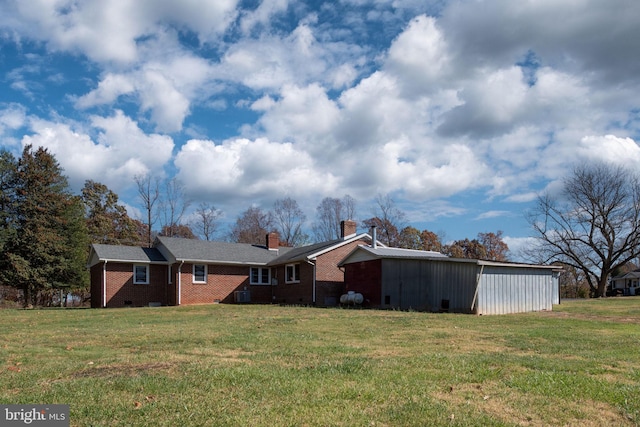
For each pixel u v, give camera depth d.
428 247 61.38
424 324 15.74
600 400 6.33
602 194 50.16
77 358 9.08
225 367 7.95
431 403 6.04
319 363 8.43
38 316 20.34
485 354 9.72
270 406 5.84
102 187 55.00
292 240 62.84
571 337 12.54
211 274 32.97
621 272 72.75
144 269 32.78
